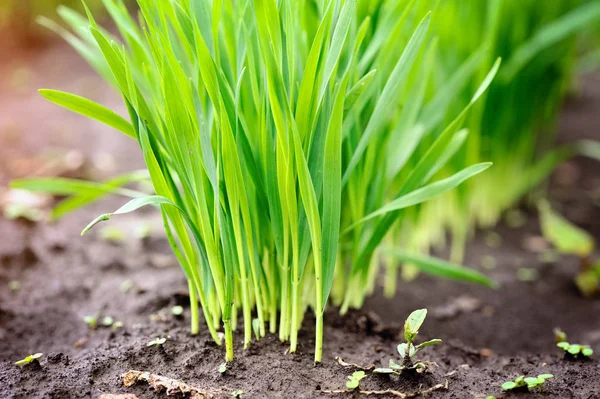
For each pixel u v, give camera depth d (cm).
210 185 50
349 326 56
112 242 67
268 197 50
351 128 52
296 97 50
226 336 51
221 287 51
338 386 50
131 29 52
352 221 55
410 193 52
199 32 47
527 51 69
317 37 47
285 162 49
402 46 57
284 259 51
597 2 69
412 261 57
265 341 53
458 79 61
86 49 54
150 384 50
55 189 55
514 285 67
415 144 56
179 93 48
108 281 62
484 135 72
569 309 65
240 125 50
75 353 54
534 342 61
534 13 72
